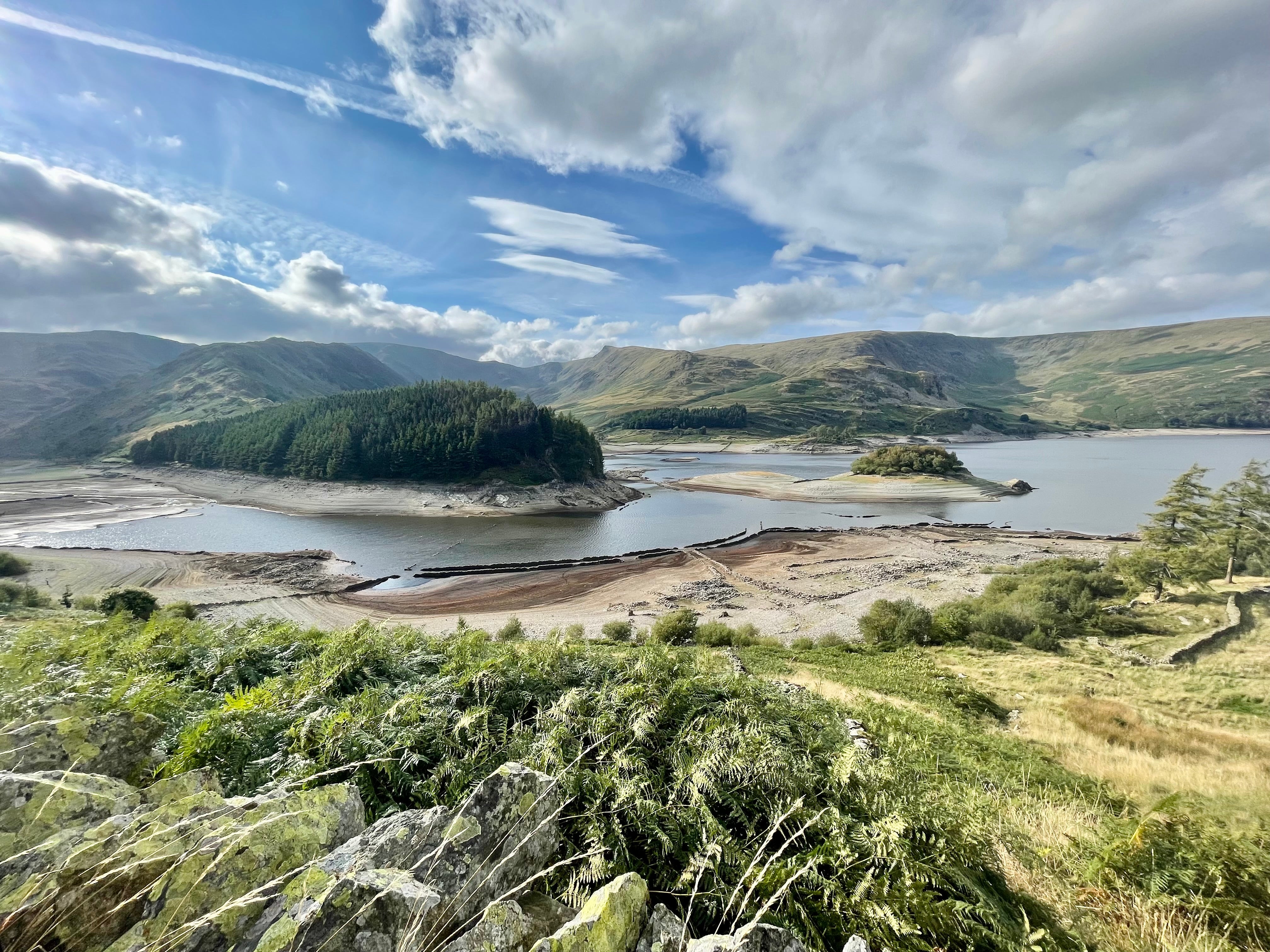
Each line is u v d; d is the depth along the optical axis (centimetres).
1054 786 998
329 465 11275
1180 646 3158
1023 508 9300
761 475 13475
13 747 348
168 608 3509
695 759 493
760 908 343
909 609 3350
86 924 229
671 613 3538
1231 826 717
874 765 573
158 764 409
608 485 11806
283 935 224
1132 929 464
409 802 427
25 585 4800
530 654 771
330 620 4300
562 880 344
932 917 366
